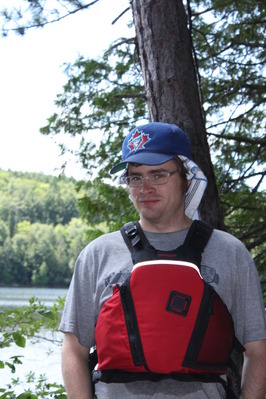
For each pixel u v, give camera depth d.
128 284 1.79
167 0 3.44
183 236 1.95
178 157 2.00
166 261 1.81
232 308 1.89
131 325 1.75
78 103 8.42
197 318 1.75
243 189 5.84
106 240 1.99
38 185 134.38
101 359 1.81
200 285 1.77
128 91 8.38
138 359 1.74
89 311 1.96
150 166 1.94
